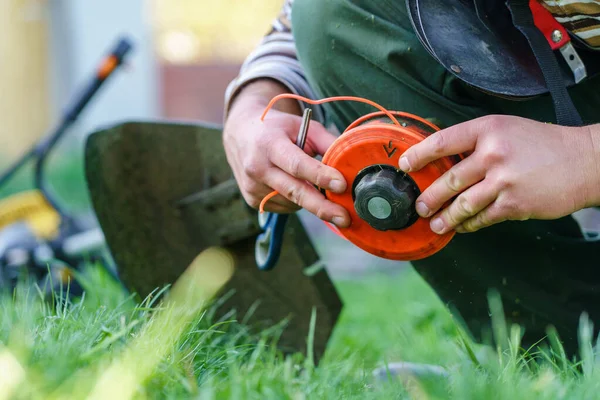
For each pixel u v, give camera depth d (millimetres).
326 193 1986
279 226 2357
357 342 3439
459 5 2062
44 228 3699
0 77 11977
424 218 1921
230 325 2758
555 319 2510
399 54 2234
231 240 2770
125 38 3945
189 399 1652
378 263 6793
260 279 2832
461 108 2273
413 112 2311
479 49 2002
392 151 1880
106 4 11812
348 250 7695
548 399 1703
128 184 2746
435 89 2266
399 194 1858
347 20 2289
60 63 12117
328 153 1952
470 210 1839
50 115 12164
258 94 2414
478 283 2510
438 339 3115
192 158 2807
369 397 1815
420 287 5219
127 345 1832
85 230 3852
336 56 2334
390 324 3912
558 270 2471
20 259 3537
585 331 2109
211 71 13273
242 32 14898
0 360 1586
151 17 14617
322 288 2830
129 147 2746
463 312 2576
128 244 2746
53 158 11258
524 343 2559
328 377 2006
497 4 2076
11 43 11969
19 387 1558
